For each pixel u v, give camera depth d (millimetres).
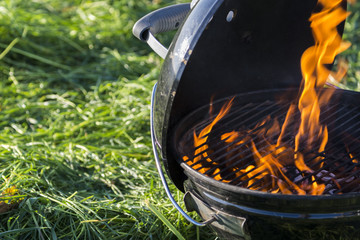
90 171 2105
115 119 2504
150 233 1678
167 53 1357
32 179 1855
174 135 1415
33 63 3119
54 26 3365
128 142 2352
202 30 1249
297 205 1141
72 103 2607
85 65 3094
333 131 1627
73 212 1755
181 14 1649
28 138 2291
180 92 1450
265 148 1534
